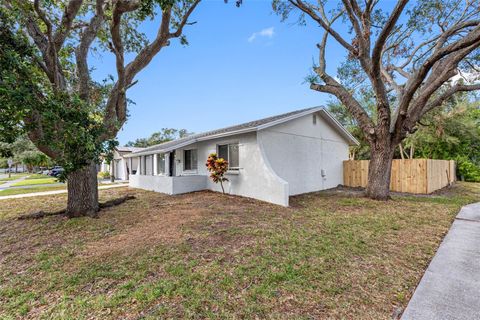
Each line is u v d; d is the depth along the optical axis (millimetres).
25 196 11266
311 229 5242
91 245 4512
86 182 6918
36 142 5250
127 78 7766
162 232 5117
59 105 3834
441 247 4250
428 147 18469
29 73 3924
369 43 8086
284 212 6918
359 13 8047
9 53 3596
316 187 11836
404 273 3311
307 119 11469
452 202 8320
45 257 3988
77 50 6969
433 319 2369
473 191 11398
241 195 9977
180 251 4066
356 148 22766
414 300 2691
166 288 2924
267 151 9438
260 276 3201
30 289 3023
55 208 8227
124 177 24953
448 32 8641
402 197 9398
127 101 8148
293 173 10570
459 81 11148
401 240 4578
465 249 4160
